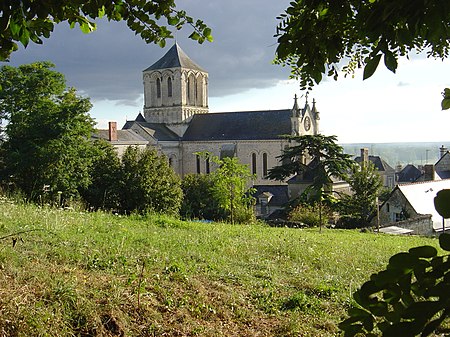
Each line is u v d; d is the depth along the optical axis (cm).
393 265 185
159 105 7438
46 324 515
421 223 3350
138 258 859
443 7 204
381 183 3978
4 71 3509
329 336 631
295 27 314
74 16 378
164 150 6900
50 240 905
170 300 657
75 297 576
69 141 3331
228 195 3488
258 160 6569
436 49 364
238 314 677
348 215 3766
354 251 1391
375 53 246
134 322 581
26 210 1290
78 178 3341
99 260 789
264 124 6706
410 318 166
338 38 316
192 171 7050
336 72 379
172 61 7381
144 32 421
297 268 1009
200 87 7650
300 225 3231
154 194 3416
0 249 725
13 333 487
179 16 411
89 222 1288
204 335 589
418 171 8681
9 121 3416
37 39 368
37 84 3519
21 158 3195
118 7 407
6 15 327
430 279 180
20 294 555
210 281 798
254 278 859
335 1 284
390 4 225
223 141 6775
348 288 866
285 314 704
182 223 1719
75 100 3584
